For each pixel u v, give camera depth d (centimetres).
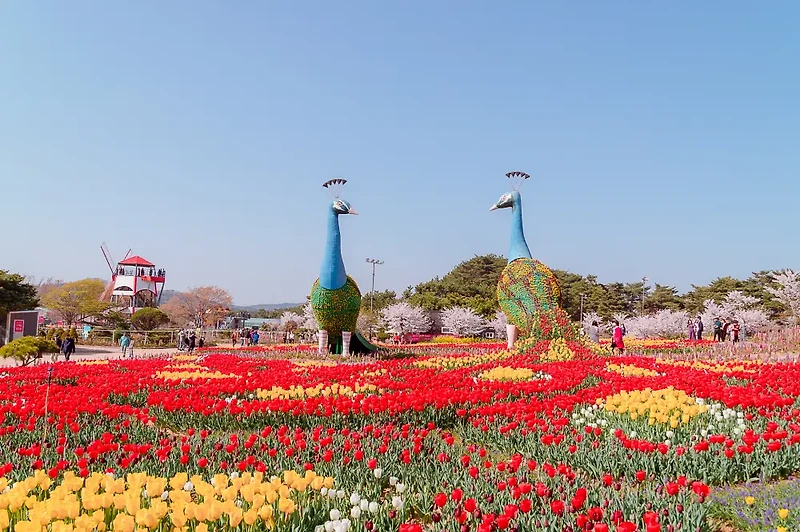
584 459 700
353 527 504
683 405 893
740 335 4047
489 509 527
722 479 645
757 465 668
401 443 757
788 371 1350
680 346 2688
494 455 796
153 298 7400
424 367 1830
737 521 543
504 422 862
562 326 2120
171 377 1447
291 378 1256
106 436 725
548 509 517
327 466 660
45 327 4609
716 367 1592
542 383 1196
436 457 702
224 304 8056
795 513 527
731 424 835
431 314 6131
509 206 2544
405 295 8275
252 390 1167
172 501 516
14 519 488
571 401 949
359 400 947
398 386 1184
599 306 7444
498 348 2823
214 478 523
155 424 985
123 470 648
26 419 905
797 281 4703
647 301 7944
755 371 1468
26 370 1559
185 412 966
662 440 780
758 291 6669
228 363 1886
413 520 564
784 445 704
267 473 646
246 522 464
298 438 750
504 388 1132
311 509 527
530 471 643
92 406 905
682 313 4800
